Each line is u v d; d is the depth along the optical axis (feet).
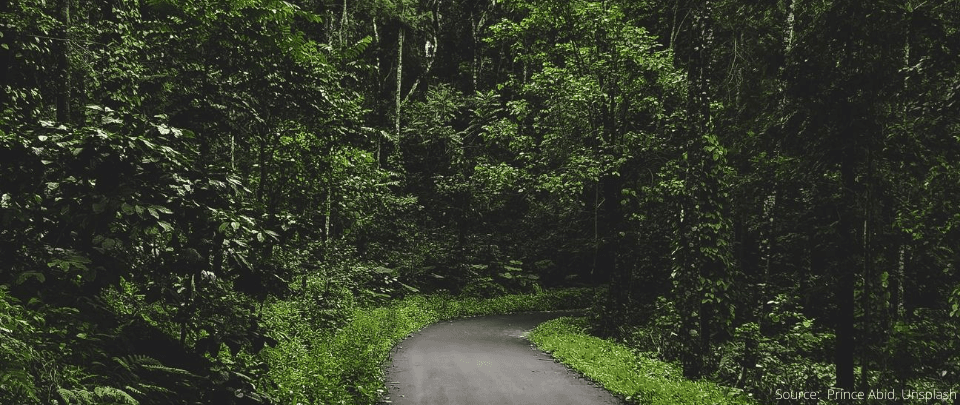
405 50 127.03
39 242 14.64
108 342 14.69
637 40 67.72
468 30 139.03
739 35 60.70
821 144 33.40
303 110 35.50
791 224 39.34
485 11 134.31
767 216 46.26
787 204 40.34
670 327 53.67
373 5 103.91
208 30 25.86
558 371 43.52
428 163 125.08
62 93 29.60
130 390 13.46
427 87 131.85
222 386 16.25
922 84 31.83
